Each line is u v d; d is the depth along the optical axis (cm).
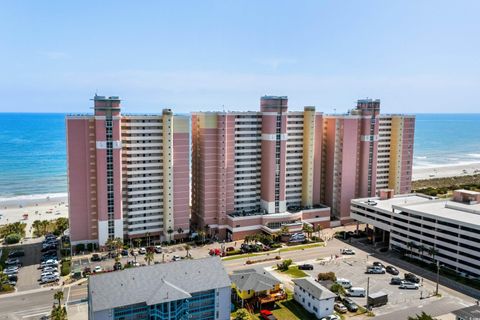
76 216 16138
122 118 16575
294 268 14750
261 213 18675
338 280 13250
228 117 18112
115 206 16300
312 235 18525
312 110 19525
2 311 11450
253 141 18925
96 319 9194
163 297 9556
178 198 17650
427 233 15450
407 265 15200
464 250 14162
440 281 13712
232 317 11044
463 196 17225
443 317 11219
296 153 19888
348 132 19988
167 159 17225
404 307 11888
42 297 12369
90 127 15950
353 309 11619
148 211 17388
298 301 12138
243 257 15800
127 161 16875
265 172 18850
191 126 19288
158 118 17075
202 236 17388
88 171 16100
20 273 14188
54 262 14688
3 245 17288
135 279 9969
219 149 18012
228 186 18462
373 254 16362
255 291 11825
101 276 9912
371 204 18412
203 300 10306
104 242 16238
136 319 9600
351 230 19588
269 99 18375
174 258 15500
